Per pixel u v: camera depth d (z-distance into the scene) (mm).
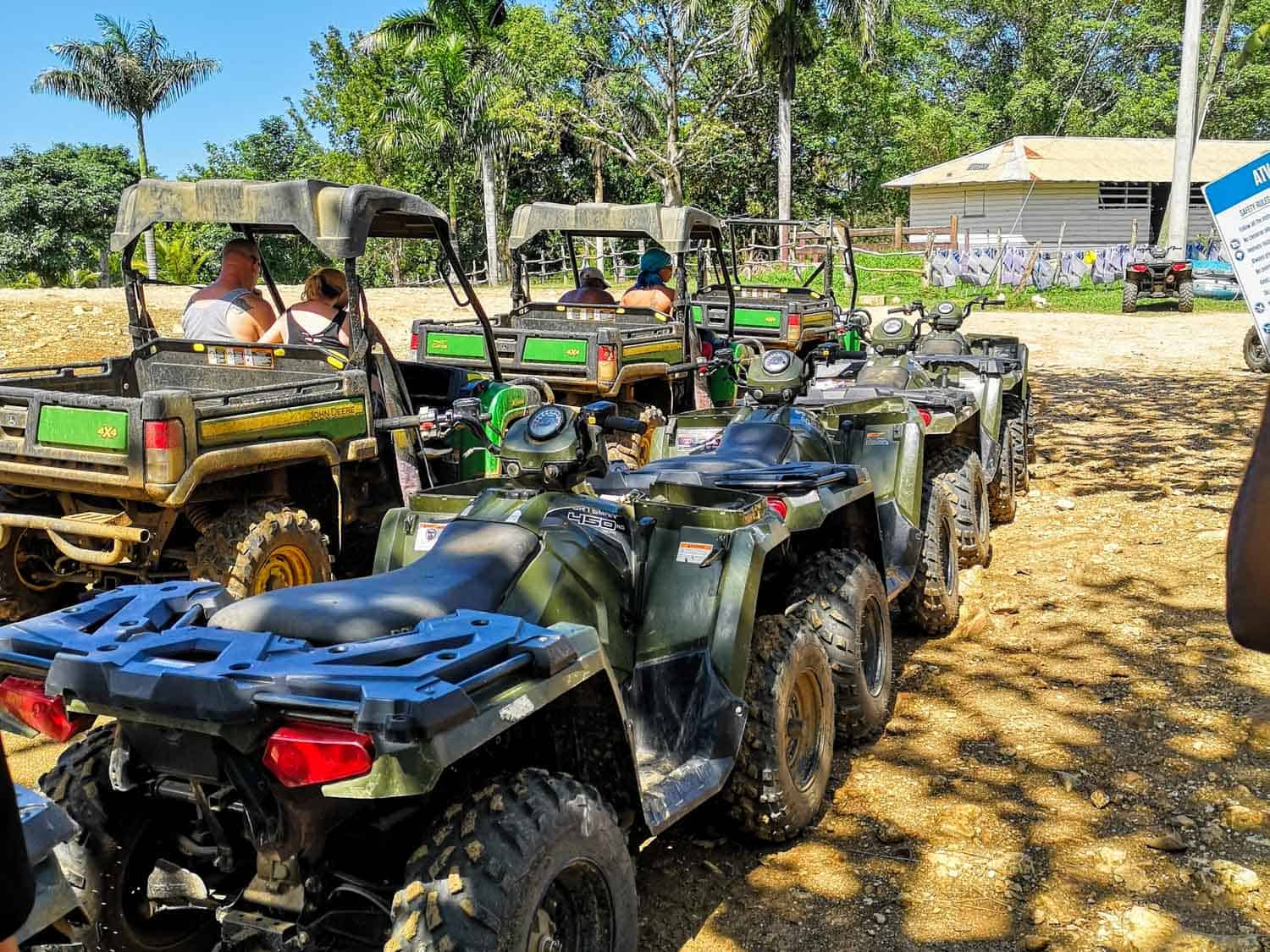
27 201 39406
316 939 2793
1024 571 7223
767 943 3398
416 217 6602
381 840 2920
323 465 6020
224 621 2865
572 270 11234
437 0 34750
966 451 7305
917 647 5996
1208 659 5578
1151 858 3816
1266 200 2623
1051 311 25953
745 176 47500
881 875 3771
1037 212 36531
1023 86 51562
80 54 32281
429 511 3863
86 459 5039
